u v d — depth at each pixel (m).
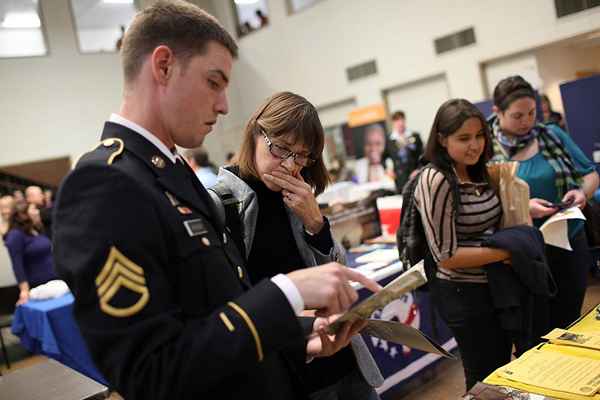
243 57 10.12
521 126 2.07
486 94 6.67
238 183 1.38
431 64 7.08
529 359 1.20
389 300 0.81
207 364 0.64
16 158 8.17
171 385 0.62
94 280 0.65
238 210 1.37
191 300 0.76
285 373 0.99
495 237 1.67
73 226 0.68
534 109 2.07
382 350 2.66
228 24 10.23
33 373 1.41
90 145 8.81
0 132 8.07
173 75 0.80
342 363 1.42
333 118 8.84
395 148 6.03
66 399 1.21
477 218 1.76
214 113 0.85
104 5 9.10
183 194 0.82
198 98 0.81
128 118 0.84
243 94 10.30
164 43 0.79
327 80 8.62
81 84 8.77
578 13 5.58
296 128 1.28
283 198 1.38
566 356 1.18
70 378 1.33
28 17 8.43
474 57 6.58
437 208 1.69
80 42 8.88
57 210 0.70
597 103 3.29
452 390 2.71
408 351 2.79
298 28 8.89
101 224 0.67
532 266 1.64
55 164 8.58
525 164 2.14
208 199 0.93
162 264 0.72
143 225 0.69
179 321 0.68
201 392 0.64
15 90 8.20
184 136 0.84
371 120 6.80
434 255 1.70
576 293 2.03
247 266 1.36
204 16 0.83
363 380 1.45
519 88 2.04
